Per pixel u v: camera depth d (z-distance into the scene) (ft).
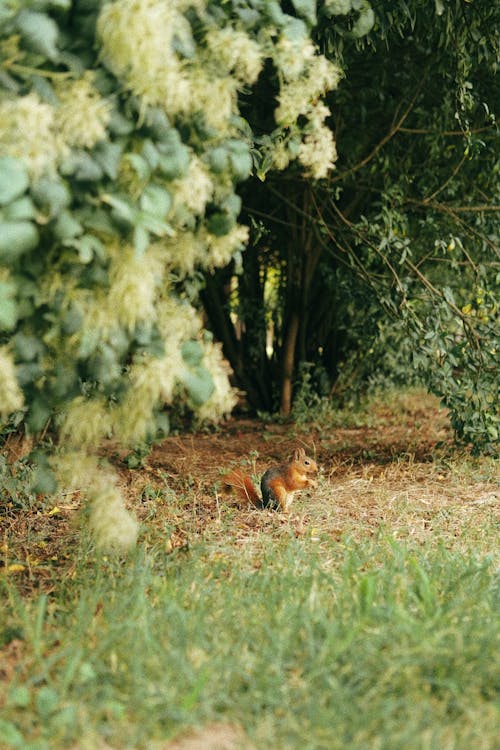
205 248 12.46
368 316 28.94
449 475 24.06
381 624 12.74
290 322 34.83
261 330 35.68
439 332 25.00
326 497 21.83
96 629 12.66
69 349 11.57
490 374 24.70
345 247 31.01
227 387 12.29
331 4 14.58
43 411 11.95
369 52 24.67
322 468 25.94
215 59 11.76
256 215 32.83
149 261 11.24
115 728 10.32
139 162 10.60
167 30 10.14
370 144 28.96
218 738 10.36
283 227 33.96
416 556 16.49
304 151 14.05
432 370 25.12
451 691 11.14
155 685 11.05
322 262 33.35
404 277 28.07
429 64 24.80
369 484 23.17
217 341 35.88
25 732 10.33
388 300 25.86
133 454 24.22
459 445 25.70
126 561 16.06
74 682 11.28
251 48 11.69
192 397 11.84
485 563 15.21
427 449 27.84
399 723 10.50
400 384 36.65
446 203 27.63
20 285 10.67
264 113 22.34
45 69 10.44
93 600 13.29
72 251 10.77
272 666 11.52
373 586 13.48
